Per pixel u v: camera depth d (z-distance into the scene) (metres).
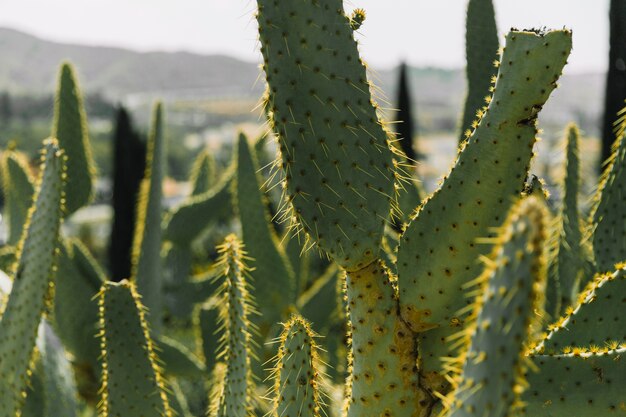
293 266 3.50
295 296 3.49
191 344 4.74
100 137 22.20
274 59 1.27
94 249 8.87
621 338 1.33
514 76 1.25
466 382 0.82
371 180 1.28
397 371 1.29
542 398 1.21
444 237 1.26
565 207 2.05
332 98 1.27
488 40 2.18
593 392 1.20
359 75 1.29
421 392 1.30
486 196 1.25
